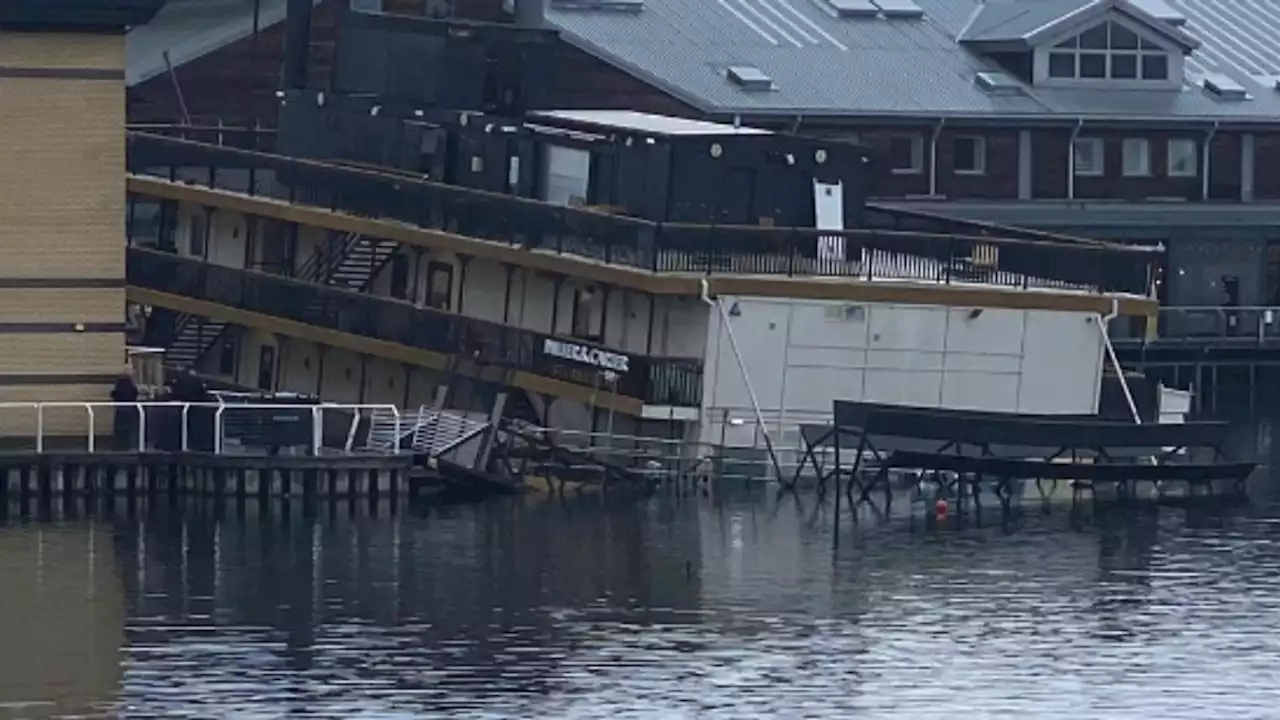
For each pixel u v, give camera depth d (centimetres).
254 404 8350
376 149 9919
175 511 8194
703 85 11088
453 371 9231
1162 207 11762
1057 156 11662
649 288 8650
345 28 10169
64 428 8319
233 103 10969
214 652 6700
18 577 7381
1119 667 6625
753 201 9012
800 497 8531
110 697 6353
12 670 6550
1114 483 8594
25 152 8319
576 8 11312
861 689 6450
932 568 7575
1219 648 6788
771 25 11612
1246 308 11394
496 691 6400
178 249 10344
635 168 9050
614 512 8312
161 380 8944
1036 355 8906
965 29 11956
